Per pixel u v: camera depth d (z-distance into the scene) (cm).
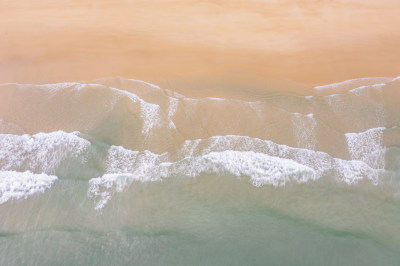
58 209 7019
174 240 6812
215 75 8894
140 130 8012
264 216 7044
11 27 9600
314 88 8725
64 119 8038
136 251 6719
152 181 7388
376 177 7469
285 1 10106
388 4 10006
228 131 8044
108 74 8900
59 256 6638
